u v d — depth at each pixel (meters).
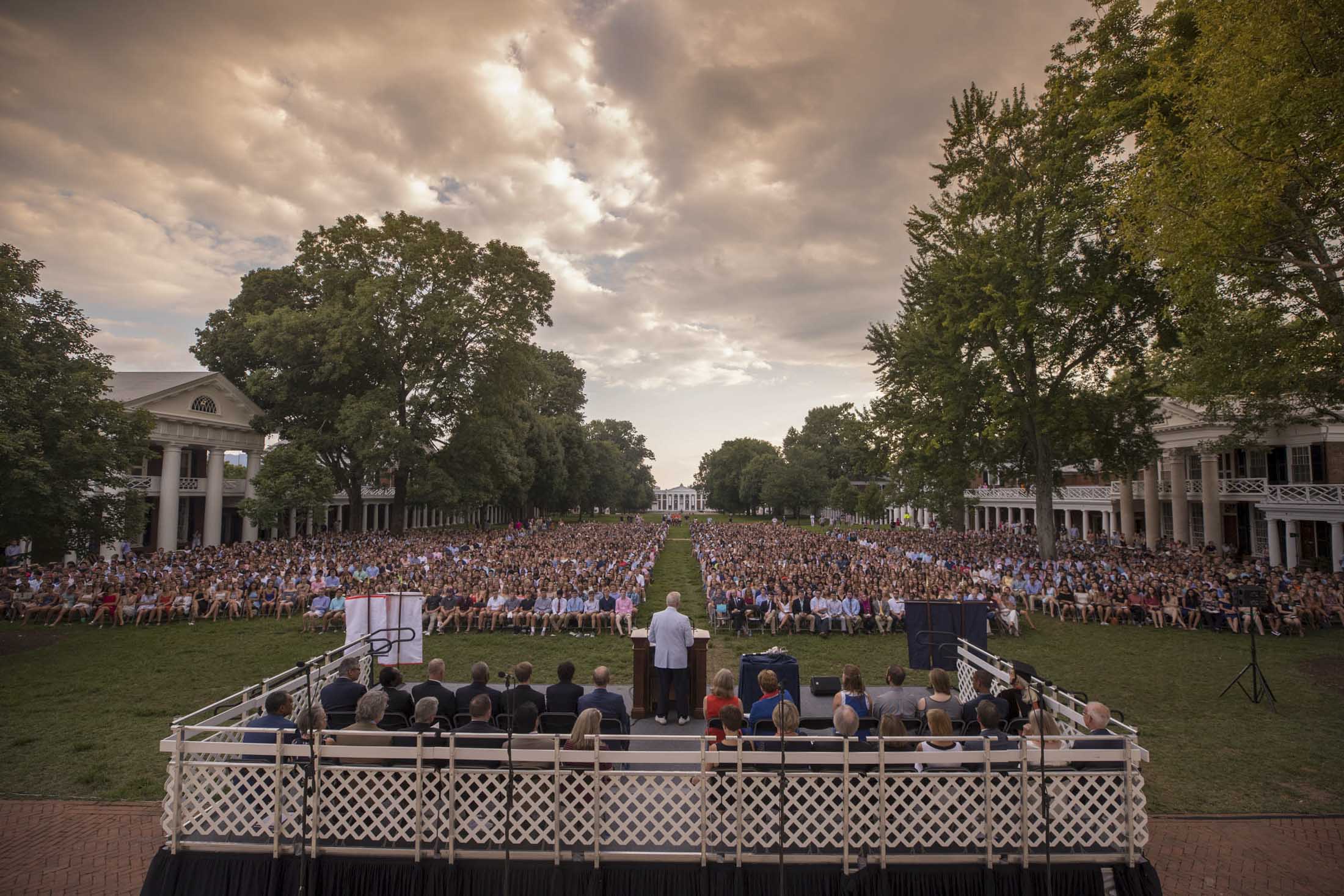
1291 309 14.68
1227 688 12.65
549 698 7.18
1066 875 5.75
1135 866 5.77
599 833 5.76
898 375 32.22
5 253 16.91
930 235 28.59
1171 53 15.63
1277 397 16.33
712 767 6.07
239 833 5.98
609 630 18.84
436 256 39.75
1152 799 8.27
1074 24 23.31
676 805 5.80
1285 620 17.89
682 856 5.75
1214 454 32.28
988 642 17.39
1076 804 5.88
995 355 25.86
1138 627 19.12
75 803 8.02
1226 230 11.04
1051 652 16.27
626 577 22.39
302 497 32.72
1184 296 13.55
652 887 5.73
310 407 39.38
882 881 5.66
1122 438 26.70
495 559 28.38
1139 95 18.52
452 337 39.16
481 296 41.03
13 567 22.02
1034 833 5.81
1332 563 26.92
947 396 26.80
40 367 17.12
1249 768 9.19
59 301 18.23
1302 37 9.65
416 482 42.75
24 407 16.53
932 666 10.39
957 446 28.66
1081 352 26.58
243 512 32.50
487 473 46.16
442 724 6.96
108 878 6.41
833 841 5.80
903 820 5.79
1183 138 12.45
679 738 5.77
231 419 40.19
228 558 26.62
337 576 22.11
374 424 35.50
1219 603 18.58
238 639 17.39
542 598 18.86
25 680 13.54
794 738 5.82
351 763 6.30
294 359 37.62
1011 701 7.73
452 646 16.98
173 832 5.93
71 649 16.28
